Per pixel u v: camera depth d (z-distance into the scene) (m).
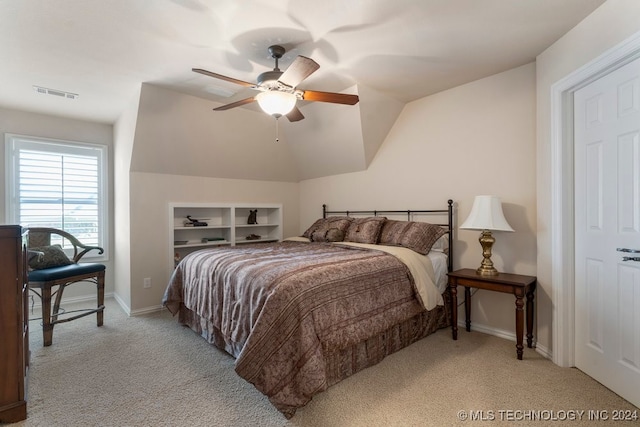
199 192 4.05
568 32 2.13
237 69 2.70
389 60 2.57
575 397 1.88
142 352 2.53
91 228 4.16
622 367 1.85
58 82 2.95
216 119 3.65
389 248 2.85
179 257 3.96
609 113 1.91
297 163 4.71
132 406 1.82
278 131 4.24
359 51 2.41
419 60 2.57
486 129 2.92
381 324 2.22
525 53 2.46
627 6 1.69
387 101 3.41
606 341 1.96
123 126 3.71
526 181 2.67
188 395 1.94
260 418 1.72
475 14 1.95
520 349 2.36
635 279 1.77
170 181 3.81
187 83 3.00
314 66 1.92
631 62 1.76
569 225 2.22
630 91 1.78
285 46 2.32
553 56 2.29
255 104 3.62
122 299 3.85
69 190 4.00
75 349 2.58
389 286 2.37
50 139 3.87
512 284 2.38
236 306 2.11
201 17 1.97
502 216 2.58
